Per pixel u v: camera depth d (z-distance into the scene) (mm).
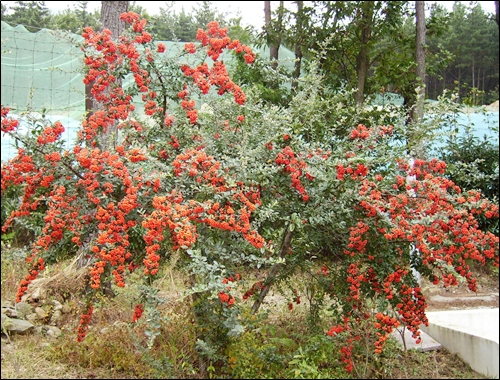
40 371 3596
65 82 6355
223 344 3492
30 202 3848
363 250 3578
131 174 3354
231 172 3377
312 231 3713
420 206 3557
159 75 3969
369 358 3852
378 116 5129
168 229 3207
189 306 3658
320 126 4195
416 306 3717
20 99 6176
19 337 4129
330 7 6422
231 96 4094
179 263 3494
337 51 6613
